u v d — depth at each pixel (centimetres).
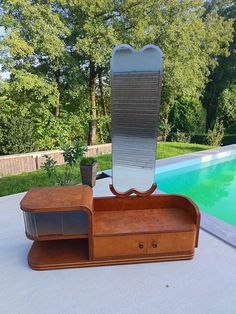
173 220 241
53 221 217
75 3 780
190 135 1291
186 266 227
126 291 198
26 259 240
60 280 211
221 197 508
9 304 187
